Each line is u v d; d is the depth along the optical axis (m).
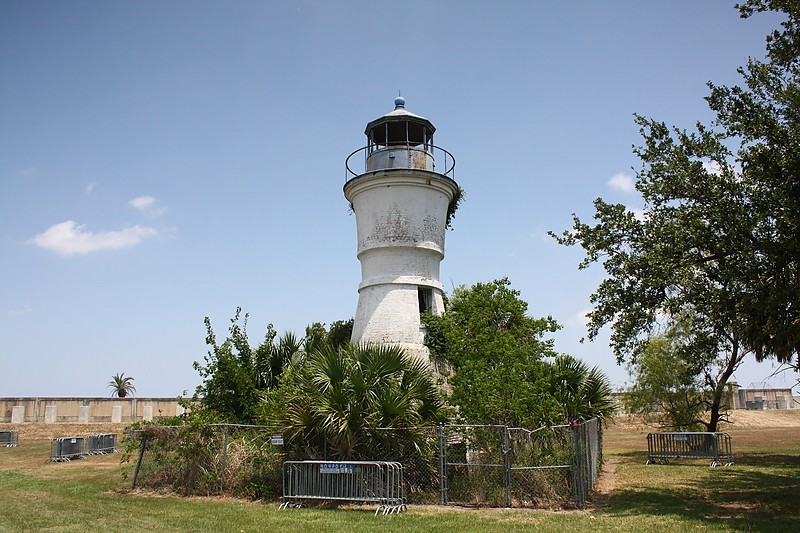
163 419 15.66
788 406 48.78
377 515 11.24
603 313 12.50
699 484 15.42
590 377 18.83
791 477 16.30
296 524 10.52
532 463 12.73
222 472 14.05
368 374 13.02
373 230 18.94
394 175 18.61
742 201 11.66
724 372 24.86
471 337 15.50
